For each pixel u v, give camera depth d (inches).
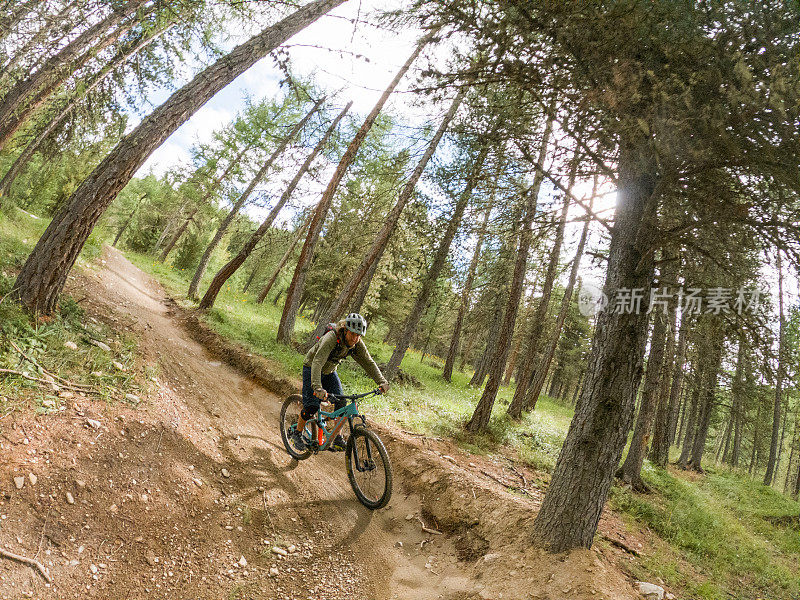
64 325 237.6
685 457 880.3
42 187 775.7
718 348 174.9
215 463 204.7
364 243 711.1
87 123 416.5
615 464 167.0
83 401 181.9
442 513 214.1
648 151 135.1
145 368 252.5
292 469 232.1
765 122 105.8
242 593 145.2
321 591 158.4
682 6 108.6
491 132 178.1
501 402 727.7
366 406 372.2
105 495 151.2
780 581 270.2
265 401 327.9
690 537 304.8
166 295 690.2
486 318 923.4
